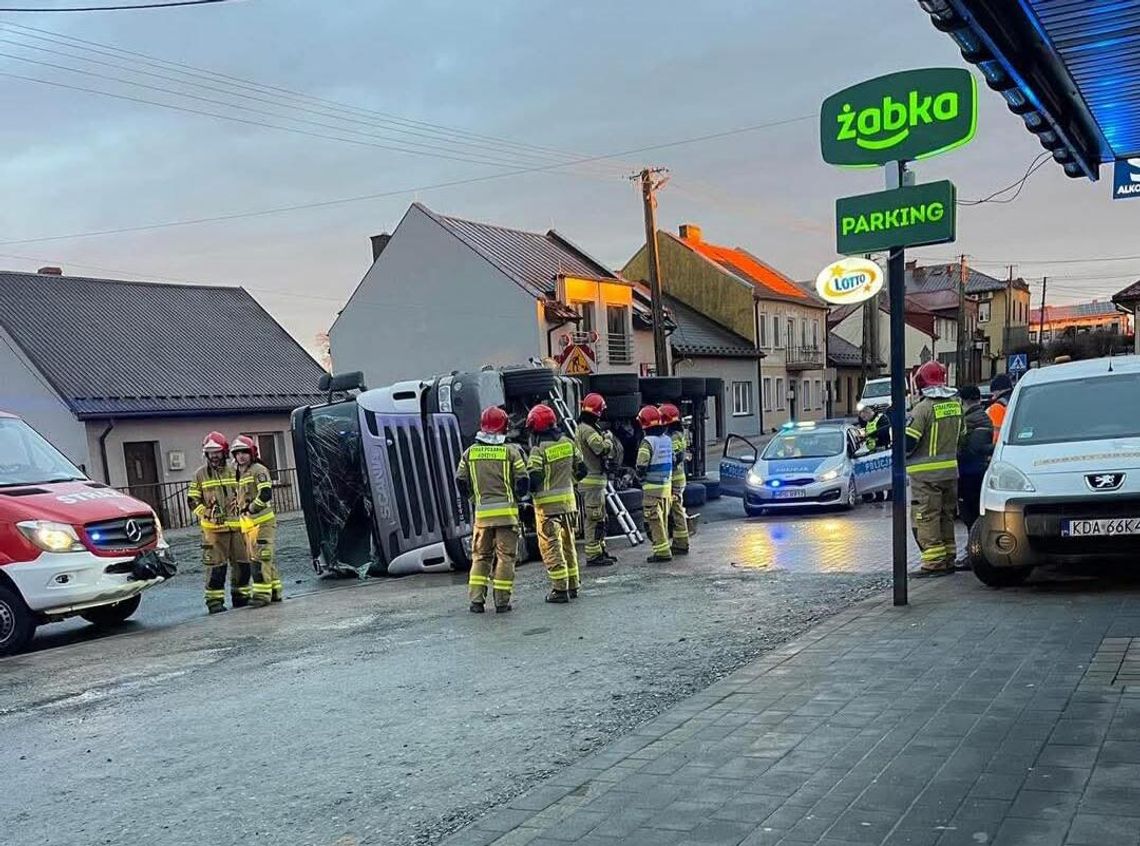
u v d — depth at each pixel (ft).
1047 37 19.99
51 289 100.63
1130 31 19.90
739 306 161.17
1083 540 22.97
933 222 22.50
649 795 13.00
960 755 13.15
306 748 17.12
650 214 99.96
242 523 37.76
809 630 22.38
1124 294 168.76
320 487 46.09
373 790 14.66
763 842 11.13
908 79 22.72
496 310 119.34
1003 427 27.04
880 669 18.11
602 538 39.52
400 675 22.12
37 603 31.14
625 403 53.52
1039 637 19.36
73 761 17.78
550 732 16.76
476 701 19.24
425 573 44.09
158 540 35.22
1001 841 10.46
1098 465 23.15
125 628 36.19
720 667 20.40
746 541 44.09
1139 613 20.80
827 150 24.08
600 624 26.43
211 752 17.44
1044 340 277.23
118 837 13.73
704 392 67.05
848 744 14.11
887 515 51.47
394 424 44.39
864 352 161.17
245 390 99.30
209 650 28.32
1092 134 28.22
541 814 12.74
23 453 35.86
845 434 59.57
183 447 91.30
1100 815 10.84
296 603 37.47
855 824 11.31
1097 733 13.46
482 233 128.98
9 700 23.88
